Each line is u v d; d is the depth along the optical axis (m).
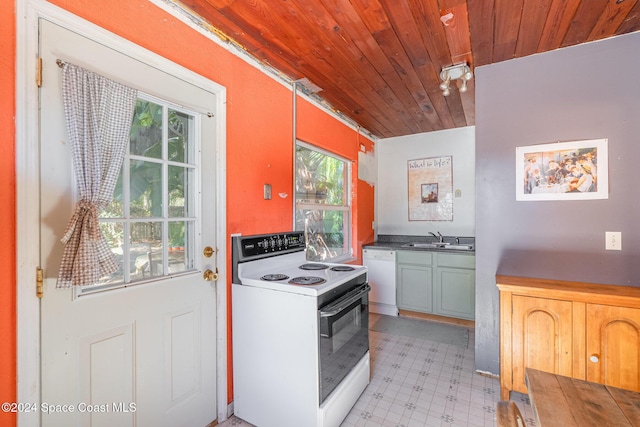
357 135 3.67
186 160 1.61
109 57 1.25
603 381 1.61
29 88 1.02
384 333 3.05
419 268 3.43
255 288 1.72
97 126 1.18
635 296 1.56
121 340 1.28
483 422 1.73
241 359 1.78
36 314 1.03
